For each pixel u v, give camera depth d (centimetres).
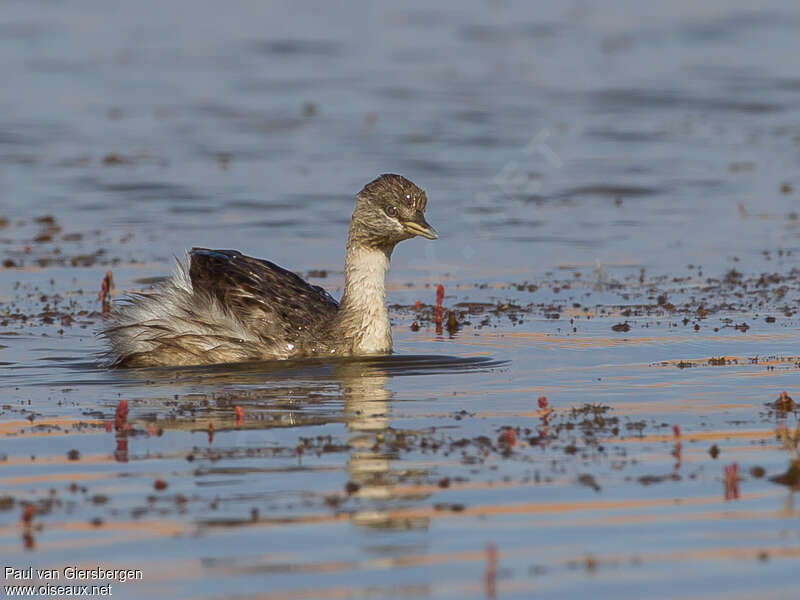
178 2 5084
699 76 3919
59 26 4550
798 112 3509
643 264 2162
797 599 867
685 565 927
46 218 2439
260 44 4353
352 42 4409
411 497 1063
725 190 2738
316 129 3291
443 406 1347
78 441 1220
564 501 1053
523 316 1825
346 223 2458
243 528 996
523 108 3544
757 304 1869
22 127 3238
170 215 2508
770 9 4928
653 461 1153
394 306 1912
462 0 5209
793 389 1401
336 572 915
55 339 1689
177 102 3562
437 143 3161
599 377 1474
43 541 974
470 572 916
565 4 5119
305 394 1399
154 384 1453
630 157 3047
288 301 1614
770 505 1041
